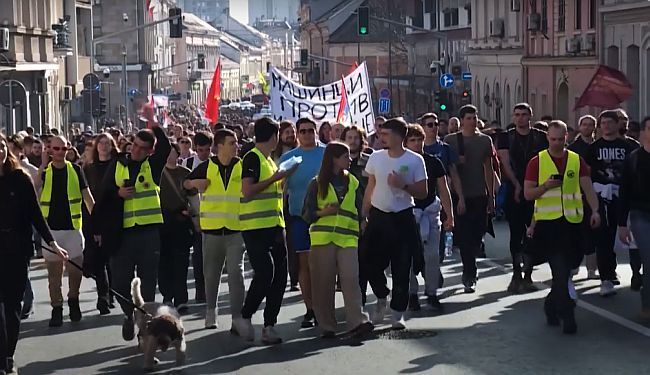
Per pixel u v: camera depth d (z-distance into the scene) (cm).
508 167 1777
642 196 1498
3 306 1295
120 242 1532
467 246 1777
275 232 1430
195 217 1759
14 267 1298
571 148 1862
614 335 1412
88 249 1583
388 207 1468
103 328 1600
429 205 1617
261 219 1420
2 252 1294
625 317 1527
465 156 1784
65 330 1593
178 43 19688
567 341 1383
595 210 1476
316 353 1366
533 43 5825
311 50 15688
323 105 3094
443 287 1834
